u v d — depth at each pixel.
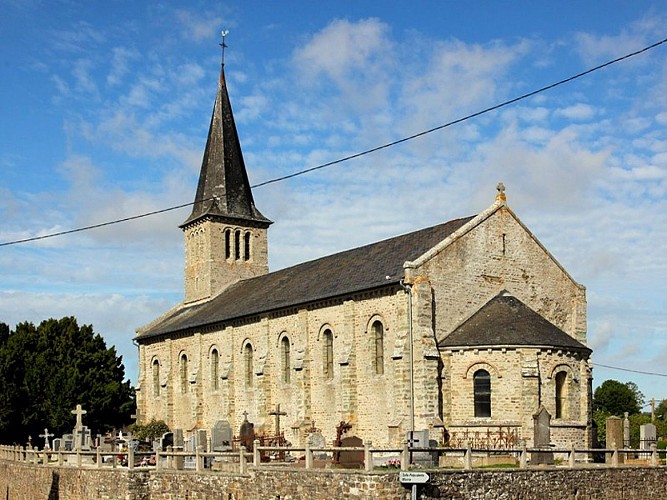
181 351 68.50
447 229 50.12
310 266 61.78
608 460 40.62
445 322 46.19
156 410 71.88
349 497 29.31
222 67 79.19
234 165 76.94
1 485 51.28
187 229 77.81
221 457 42.38
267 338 57.03
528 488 32.34
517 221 50.12
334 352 50.62
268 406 56.41
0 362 66.38
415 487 28.58
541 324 45.56
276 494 32.00
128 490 37.84
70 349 72.00
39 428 67.69
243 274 75.50
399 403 44.62
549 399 43.94
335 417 50.00
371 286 47.22
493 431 43.00
